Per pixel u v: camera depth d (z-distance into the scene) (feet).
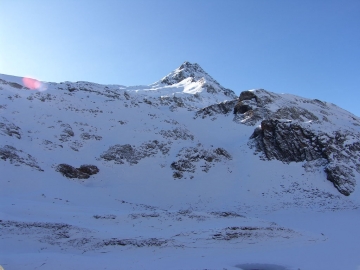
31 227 76.13
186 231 84.84
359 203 143.33
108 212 101.91
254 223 96.94
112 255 66.85
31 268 52.21
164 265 61.31
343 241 88.79
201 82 357.82
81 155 166.09
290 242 84.64
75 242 72.02
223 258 68.80
